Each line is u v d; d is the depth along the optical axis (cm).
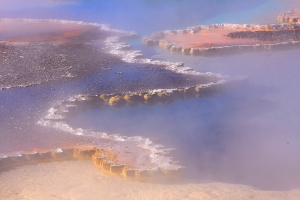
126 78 1348
